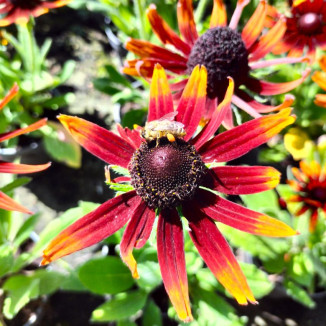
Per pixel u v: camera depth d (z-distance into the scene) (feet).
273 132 0.38
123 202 0.38
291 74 0.65
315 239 0.56
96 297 0.71
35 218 0.58
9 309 0.52
